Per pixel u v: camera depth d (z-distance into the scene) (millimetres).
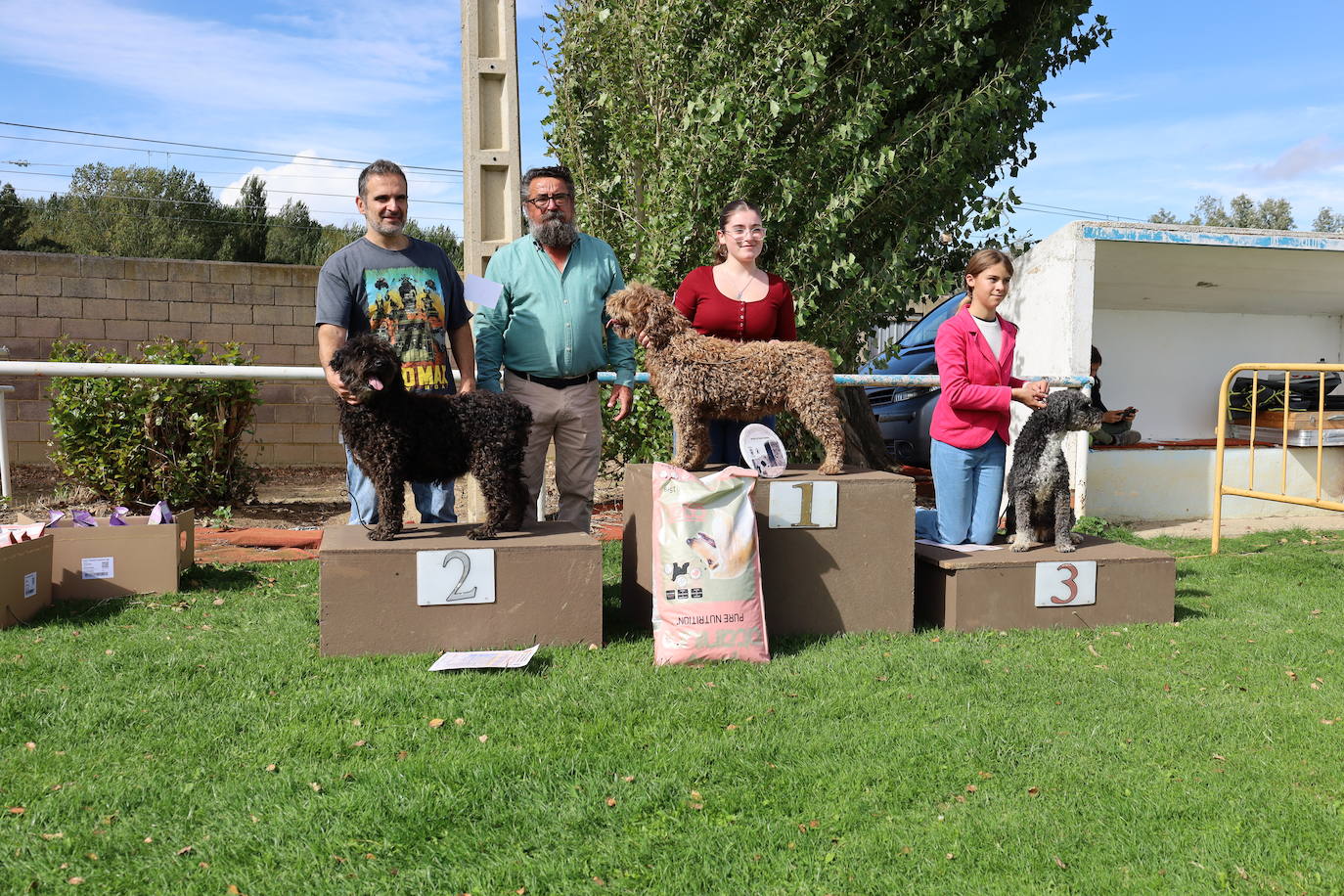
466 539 3943
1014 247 7754
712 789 2672
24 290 9984
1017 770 2830
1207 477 8180
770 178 6758
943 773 2795
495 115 5617
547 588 3900
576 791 2635
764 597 4156
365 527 4223
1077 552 4586
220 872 2232
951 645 4082
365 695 3293
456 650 3836
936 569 4453
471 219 5637
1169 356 9516
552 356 4480
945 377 4645
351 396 3652
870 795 2650
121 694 3299
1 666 3535
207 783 2664
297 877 2215
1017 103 7887
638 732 3037
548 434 4637
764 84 6574
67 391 7117
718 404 4121
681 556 3766
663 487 3828
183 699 3258
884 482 4227
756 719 3174
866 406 8688
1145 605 4555
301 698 3271
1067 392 4539
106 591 4711
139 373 4992
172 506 7320
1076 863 2338
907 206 7441
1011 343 4762
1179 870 2309
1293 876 2275
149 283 10344
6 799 2539
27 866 2225
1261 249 7430
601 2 6824
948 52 7281
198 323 10516
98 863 2260
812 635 4207
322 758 2836
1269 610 4793
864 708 3293
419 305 4297
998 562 4375
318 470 10562
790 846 2387
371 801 2545
